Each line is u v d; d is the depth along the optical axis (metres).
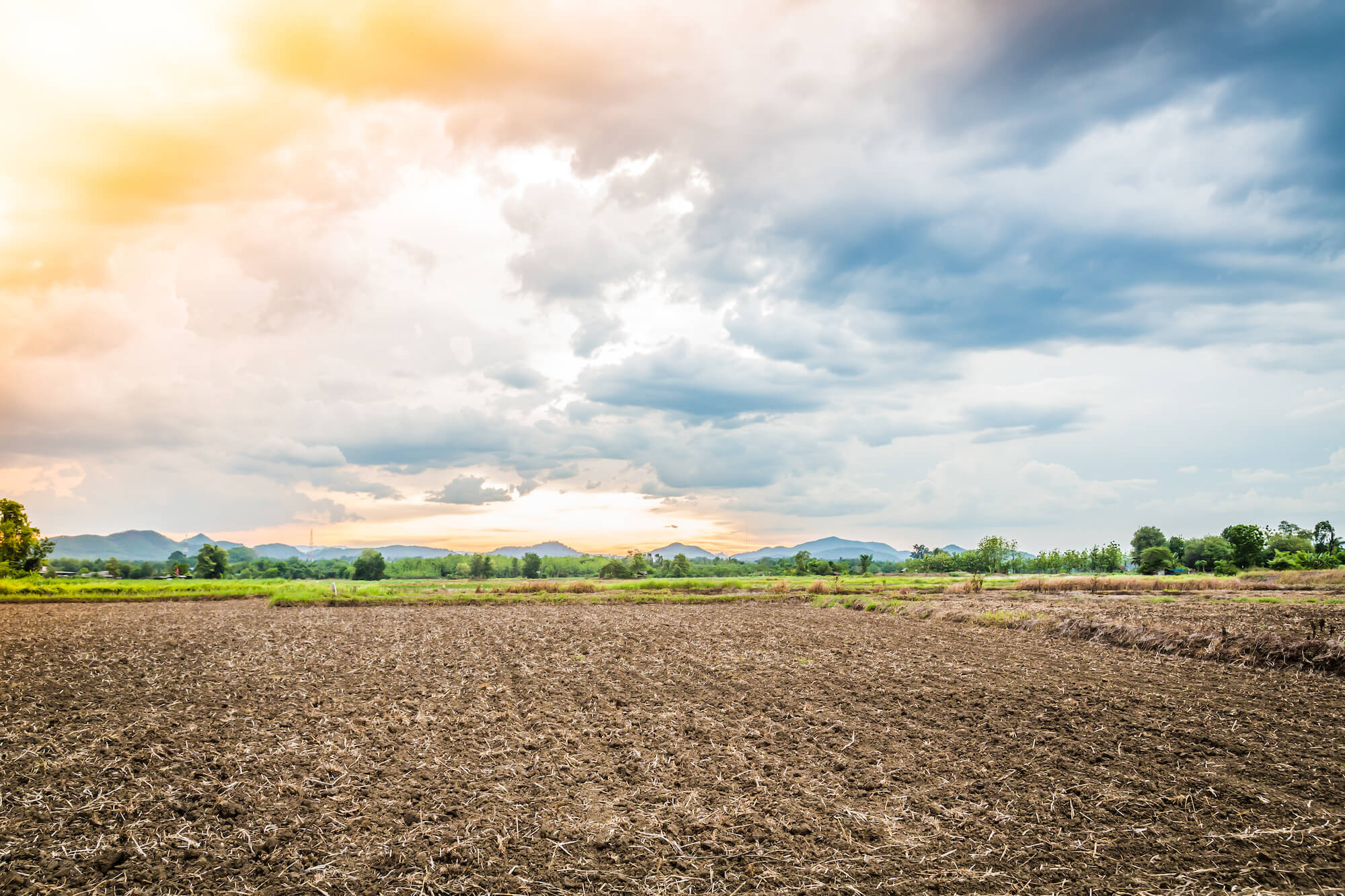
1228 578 50.34
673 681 16.41
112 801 8.78
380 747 11.14
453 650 21.45
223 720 12.70
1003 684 15.73
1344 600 30.61
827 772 10.03
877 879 6.96
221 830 8.01
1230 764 10.07
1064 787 9.33
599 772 10.00
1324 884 6.78
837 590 48.44
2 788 9.24
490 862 7.27
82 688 15.45
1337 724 12.02
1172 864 7.21
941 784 9.52
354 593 44.44
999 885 6.86
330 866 7.17
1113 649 21.11
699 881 6.90
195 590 48.28
